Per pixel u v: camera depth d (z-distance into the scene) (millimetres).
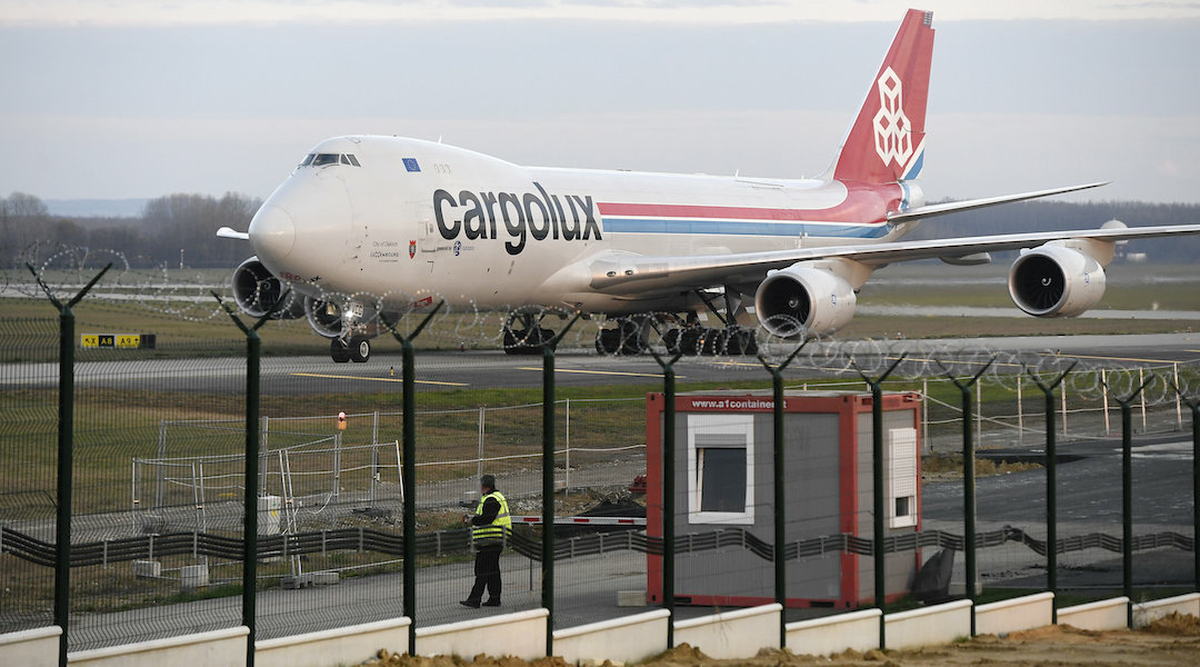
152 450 75375
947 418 121562
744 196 190375
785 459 58062
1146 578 64438
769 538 57938
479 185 147250
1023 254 150125
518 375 131875
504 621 46531
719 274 159250
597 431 107688
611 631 48344
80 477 70438
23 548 41844
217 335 78625
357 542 47594
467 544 50062
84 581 59844
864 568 57688
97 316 85625
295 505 76438
